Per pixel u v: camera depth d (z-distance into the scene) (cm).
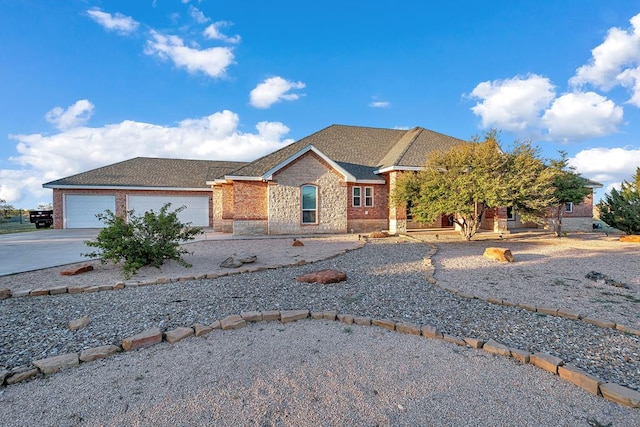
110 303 606
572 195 1686
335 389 327
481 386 333
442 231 2114
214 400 307
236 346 428
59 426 271
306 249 1309
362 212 2128
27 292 657
